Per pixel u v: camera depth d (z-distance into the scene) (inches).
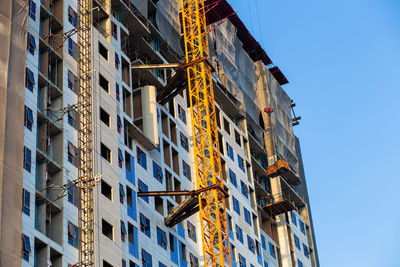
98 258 3814.0
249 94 6712.6
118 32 4877.0
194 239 4982.8
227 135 5905.5
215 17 6550.2
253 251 5649.6
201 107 5374.0
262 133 6840.6
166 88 5206.7
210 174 5172.2
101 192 4040.4
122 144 4463.6
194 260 4879.4
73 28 4333.2
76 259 3695.9
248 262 5502.0
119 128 4493.1
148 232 4498.0
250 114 6628.9
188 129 5418.3
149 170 4729.3
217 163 5246.1
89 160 3969.0
